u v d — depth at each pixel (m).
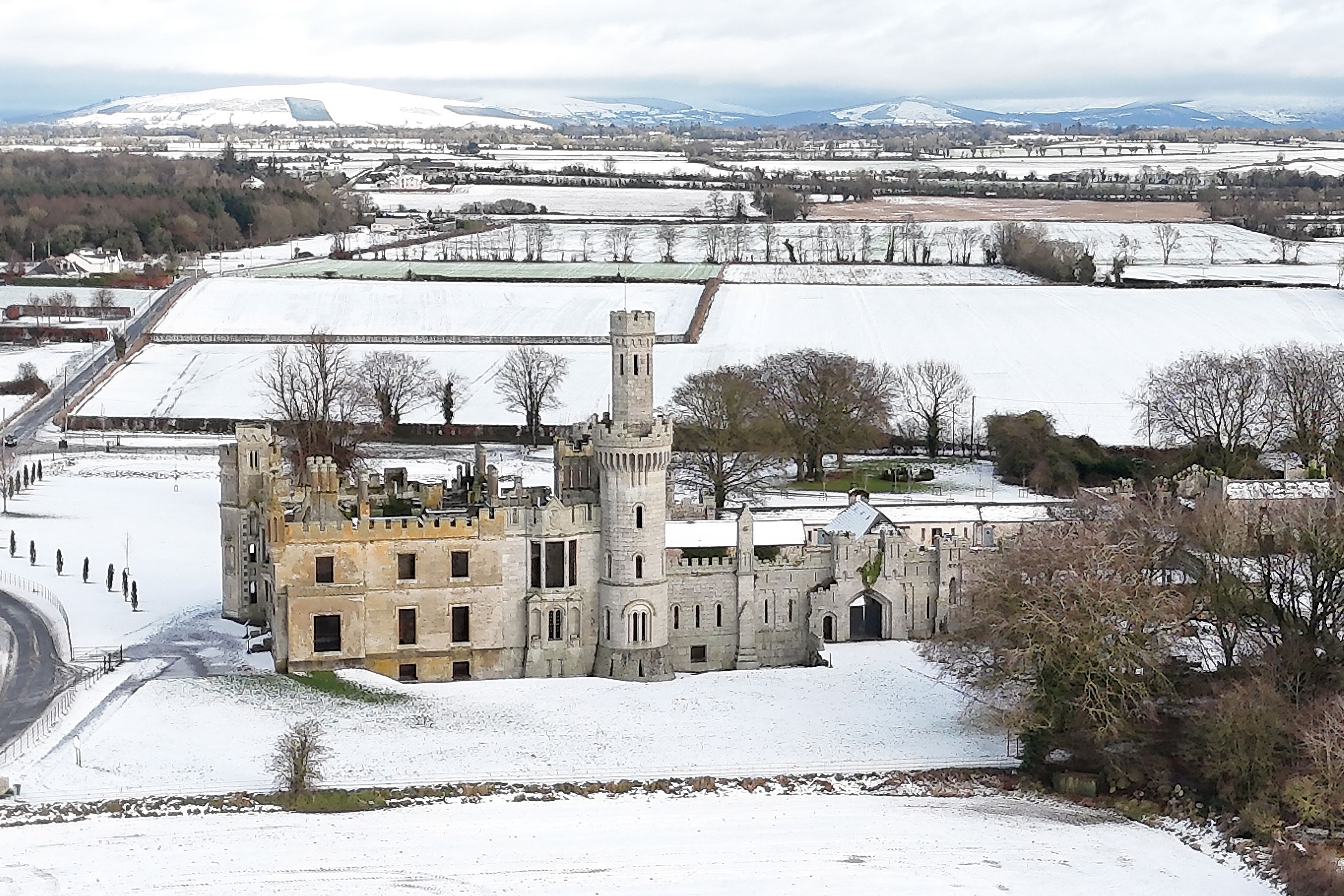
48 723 158.12
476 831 136.88
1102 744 152.00
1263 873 130.88
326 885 125.50
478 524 177.75
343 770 149.38
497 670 180.75
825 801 146.00
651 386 179.25
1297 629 162.75
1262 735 143.25
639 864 130.75
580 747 157.25
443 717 163.62
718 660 187.88
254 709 163.00
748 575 187.12
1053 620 152.00
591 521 181.12
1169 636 161.00
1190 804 145.00
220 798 142.50
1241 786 144.00
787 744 159.12
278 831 135.75
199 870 127.44
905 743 160.38
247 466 191.62
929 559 191.88
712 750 157.38
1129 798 147.75
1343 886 124.56
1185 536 178.75
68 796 142.00
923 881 128.00
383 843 133.88
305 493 190.50
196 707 162.75
